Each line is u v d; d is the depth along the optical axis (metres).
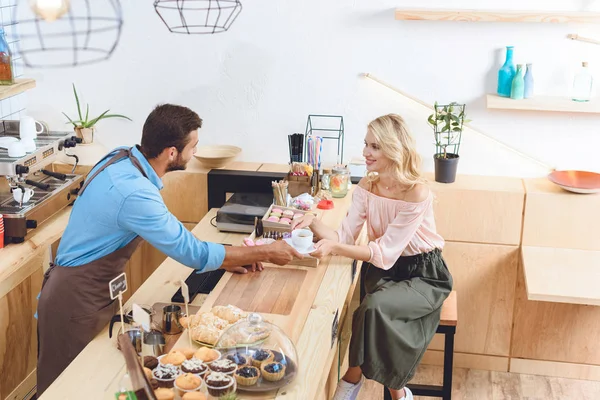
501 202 4.05
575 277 3.71
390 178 3.29
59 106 4.50
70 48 4.38
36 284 3.82
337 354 3.19
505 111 4.12
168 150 2.88
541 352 4.31
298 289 2.88
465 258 4.20
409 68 4.14
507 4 3.96
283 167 4.39
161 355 2.42
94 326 2.92
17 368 3.71
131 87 4.42
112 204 2.80
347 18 4.12
